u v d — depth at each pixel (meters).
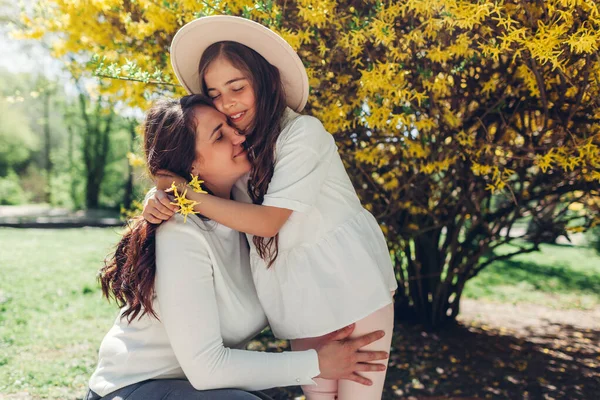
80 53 3.89
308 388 1.97
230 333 1.79
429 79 2.63
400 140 3.07
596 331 5.47
